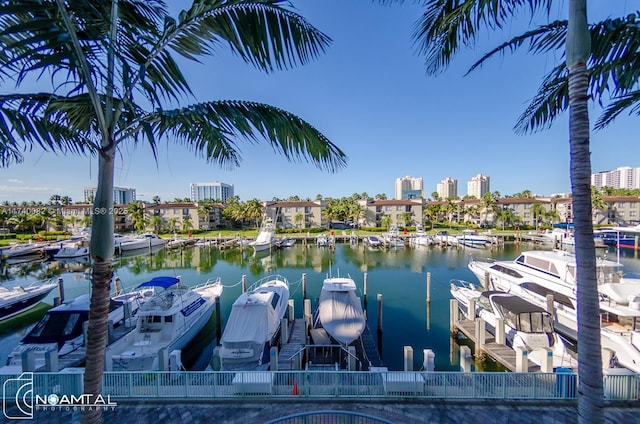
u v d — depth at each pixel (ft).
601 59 12.19
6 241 136.46
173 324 35.24
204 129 10.55
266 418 19.13
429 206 196.44
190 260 103.04
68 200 263.29
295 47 10.43
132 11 10.07
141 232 167.43
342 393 20.98
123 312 38.47
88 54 8.61
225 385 20.99
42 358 29.27
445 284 69.15
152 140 8.75
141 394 20.80
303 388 21.15
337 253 113.91
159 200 252.21
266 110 10.10
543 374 20.52
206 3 9.37
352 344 35.94
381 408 19.90
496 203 185.68
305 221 185.47
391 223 184.14
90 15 8.34
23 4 7.38
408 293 61.93
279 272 83.46
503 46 14.14
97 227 9.50
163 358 26.66
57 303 48.70
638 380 19.51
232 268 89.66
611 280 37.42
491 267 54.65
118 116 9.50
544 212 171.94
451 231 163.73
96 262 9.65
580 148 10.40
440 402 20.35
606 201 161.58
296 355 31.01
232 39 10.11
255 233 169.27
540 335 32.12
